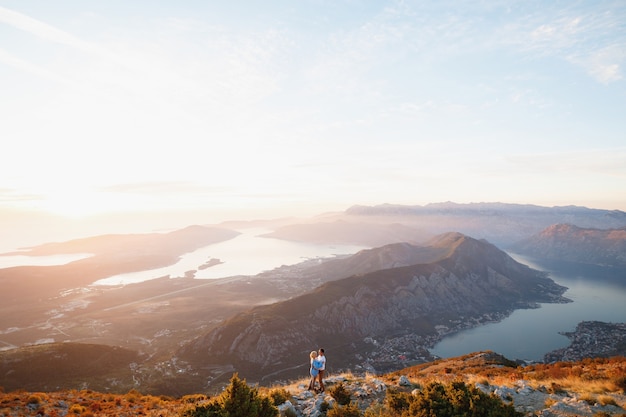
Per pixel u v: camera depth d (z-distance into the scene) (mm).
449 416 13133
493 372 31688
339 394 17422
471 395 13648
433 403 13570
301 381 24938
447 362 55438
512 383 20875
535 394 18078
